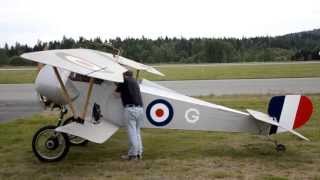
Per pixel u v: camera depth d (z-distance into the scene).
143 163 7.57
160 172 7.00
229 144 9.08
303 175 6.77
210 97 18.05
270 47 97.81
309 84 23.81
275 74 32.59
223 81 26.83
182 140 9.55
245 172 6.95
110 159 7.93
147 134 10.23
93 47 9.99
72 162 7.71
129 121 7.63
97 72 6.46
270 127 7.97
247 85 23.77
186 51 82.81
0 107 16.20
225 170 7.07
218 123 8.05
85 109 7.66
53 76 7.88
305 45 104.81
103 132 7.38
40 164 7.58
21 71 46.81
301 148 8.61
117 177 6.74
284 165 7.36
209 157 7.98
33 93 21.44
